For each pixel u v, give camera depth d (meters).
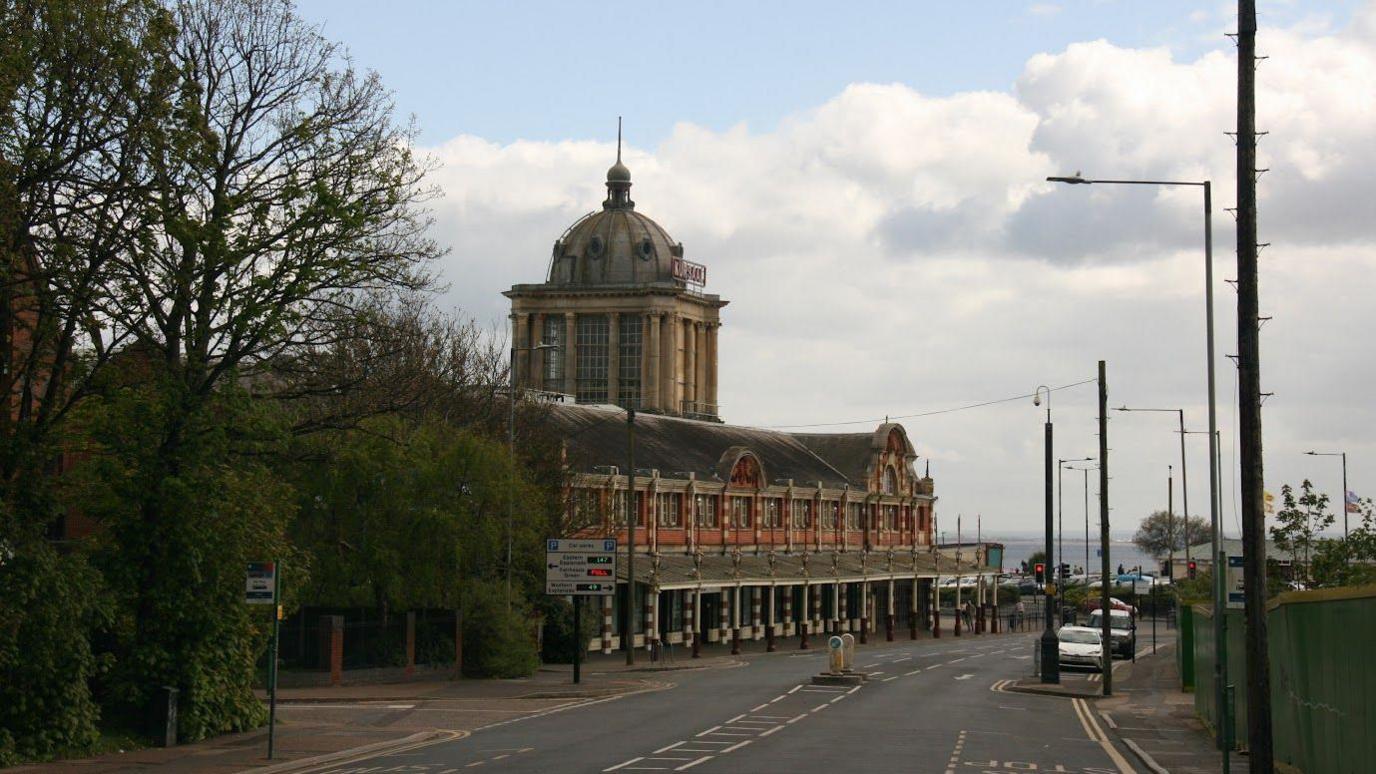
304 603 53.28
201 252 32.47
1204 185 35.66
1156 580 134.25
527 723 38.50
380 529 53.22
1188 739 36.41
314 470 51.91
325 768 28.67
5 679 29.11
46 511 30.70
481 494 55.00
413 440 54.50
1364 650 21.62
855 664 67.81
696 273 133.38
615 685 51.91
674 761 29.33
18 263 30.81
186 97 32.00
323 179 34.06
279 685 49.22
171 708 32.09
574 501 71.25
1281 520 45.19
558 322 128.62
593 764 28.80
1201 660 41.50
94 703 31.03
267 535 34.94
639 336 126.75
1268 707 23.95
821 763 29.14
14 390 35.44
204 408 33.41
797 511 101.81
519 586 61.28
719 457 96.81
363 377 42.72
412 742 33.78
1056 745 34.28
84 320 31.36
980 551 111.62
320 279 34.38
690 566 81.62
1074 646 63.09
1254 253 24.05
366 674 51.47
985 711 43.41
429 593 54.75
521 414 72.31
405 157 35.88
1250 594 24.05
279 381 46.69
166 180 31.62
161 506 32.69
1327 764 24.48
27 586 28.55
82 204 31.33
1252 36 24.08
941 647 85.94
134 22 30.88
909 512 120.44
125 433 32.88
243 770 27.95
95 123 30.66
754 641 91.75
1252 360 24.05
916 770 28.25
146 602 33.03
